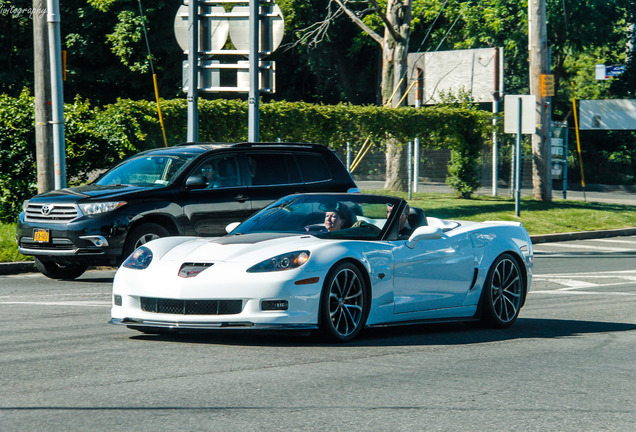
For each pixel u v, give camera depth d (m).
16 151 26.08
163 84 56.31
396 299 12.06
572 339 12.41
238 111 29.19
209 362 9.98
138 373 9.33
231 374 9.32
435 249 12.59
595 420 7.70
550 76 39.72
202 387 8.66
